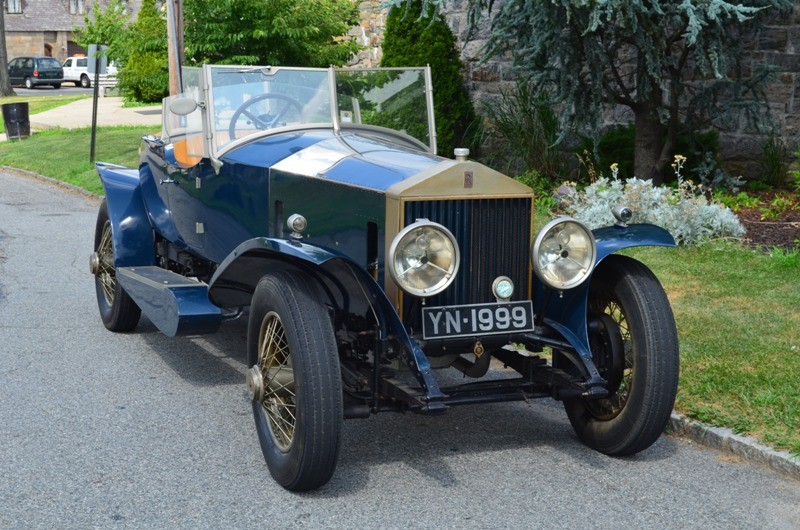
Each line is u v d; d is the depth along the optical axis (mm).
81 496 4078
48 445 4672
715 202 10281
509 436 4914
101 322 7180
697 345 5871
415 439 4855
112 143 19656
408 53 13906
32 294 8008
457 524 3836
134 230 6633
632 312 4391
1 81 41562
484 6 10977
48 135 22578
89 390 5562
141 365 6098
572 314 4477
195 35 15633
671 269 7887
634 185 9234
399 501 4066
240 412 5230
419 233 4012
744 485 4258
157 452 4609
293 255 3996
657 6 9227
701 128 11555
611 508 4000
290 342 3975
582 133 12281
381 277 4285
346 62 17125
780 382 5176
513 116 12625
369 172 4473
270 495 4121
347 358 4562
